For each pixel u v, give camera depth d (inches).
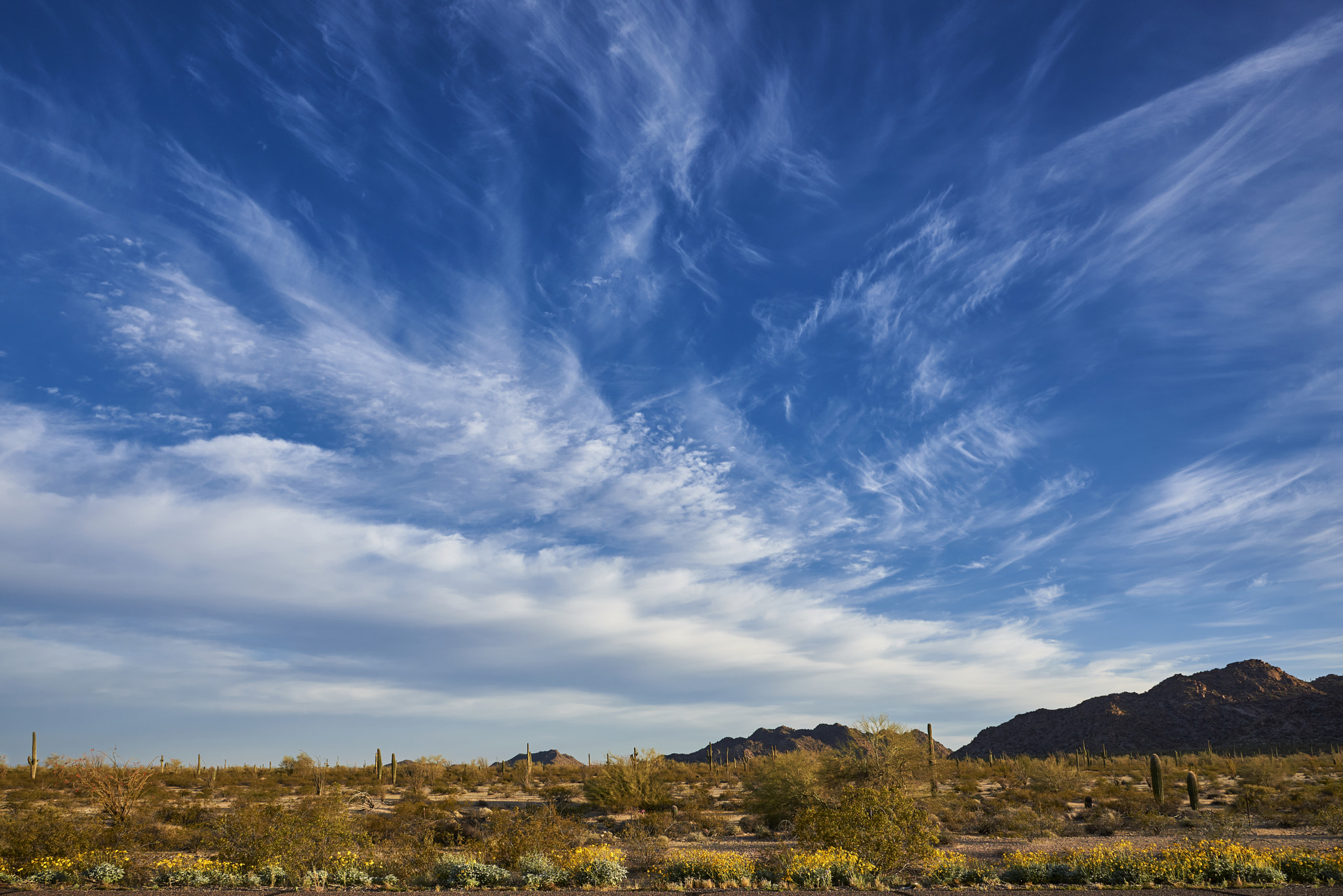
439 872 799.1
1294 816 1393.9
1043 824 1327.5
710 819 1465.3
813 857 805.9
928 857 826.8
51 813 989.2
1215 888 708.0
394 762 2303.2
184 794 1893.5
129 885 773.3
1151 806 1589.6
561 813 1651.1
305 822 849.5
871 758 1373.0
